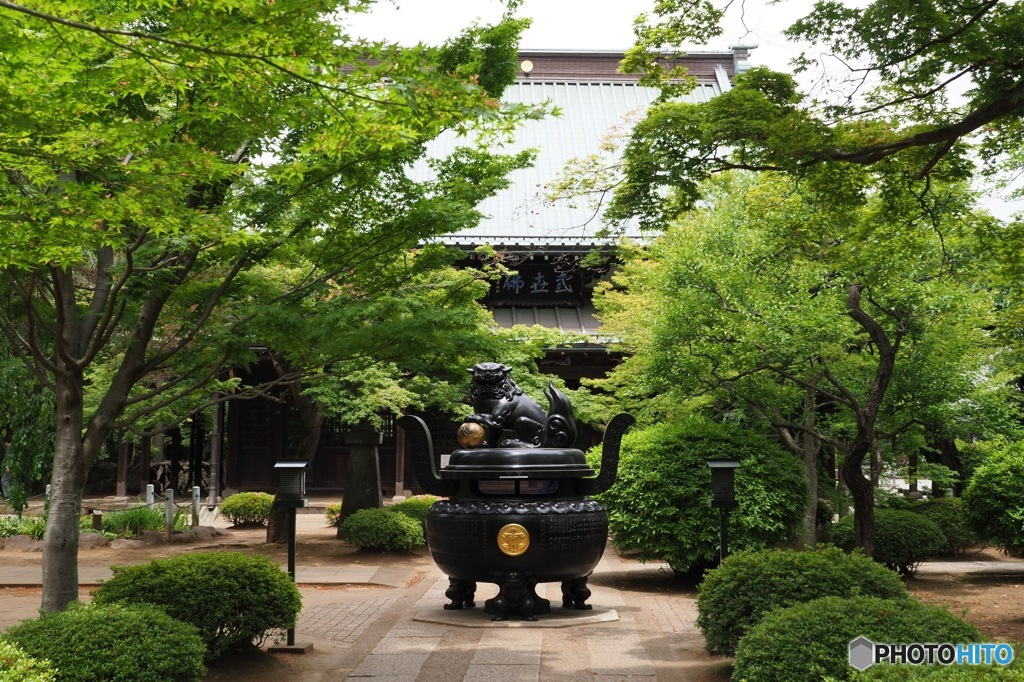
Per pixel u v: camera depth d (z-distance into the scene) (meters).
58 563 8.42
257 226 8.46
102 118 6.29
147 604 6.98
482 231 25.84
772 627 6.21
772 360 12.39
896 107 8.67
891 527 13.78
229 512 21.58
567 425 10.73
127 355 9.07
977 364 13.90
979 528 13.48
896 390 13.13
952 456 19.52
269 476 28.02
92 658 5.87
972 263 12.25
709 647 7.77
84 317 9.23
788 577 7.38
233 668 7.79
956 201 10.48
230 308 9.76
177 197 6.05
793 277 12.91
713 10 8.55
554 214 26.39
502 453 10.15
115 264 9.38
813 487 15.14
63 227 5.91
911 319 12.13
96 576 13.57
